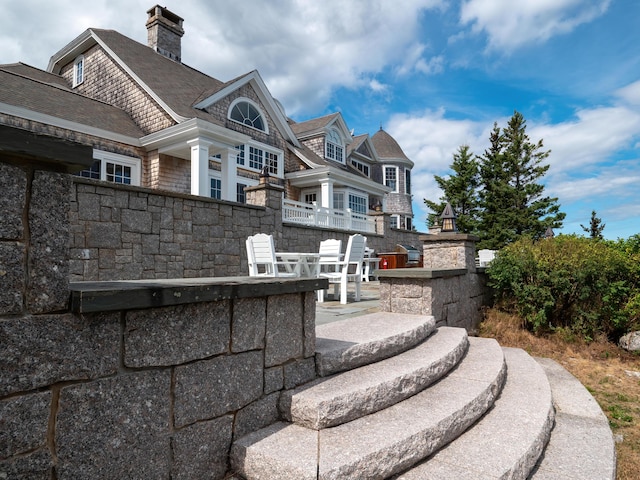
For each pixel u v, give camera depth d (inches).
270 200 389.7
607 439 106.3
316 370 99.1
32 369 50.3
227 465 76.7
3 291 48.1
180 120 447.2
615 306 222.5
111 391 58.5
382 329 131.6
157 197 279.7
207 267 316.2
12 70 523.5
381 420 87.9
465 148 941.8
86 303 53.2
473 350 155.3
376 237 615.8
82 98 483.2
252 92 606.2
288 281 89.0
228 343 77.2
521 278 232.4
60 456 52.8
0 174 48.6
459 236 218.7
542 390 127.6
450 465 81.0
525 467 84.6
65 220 54.6
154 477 63.9
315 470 66.2
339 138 842.2
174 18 695.1
